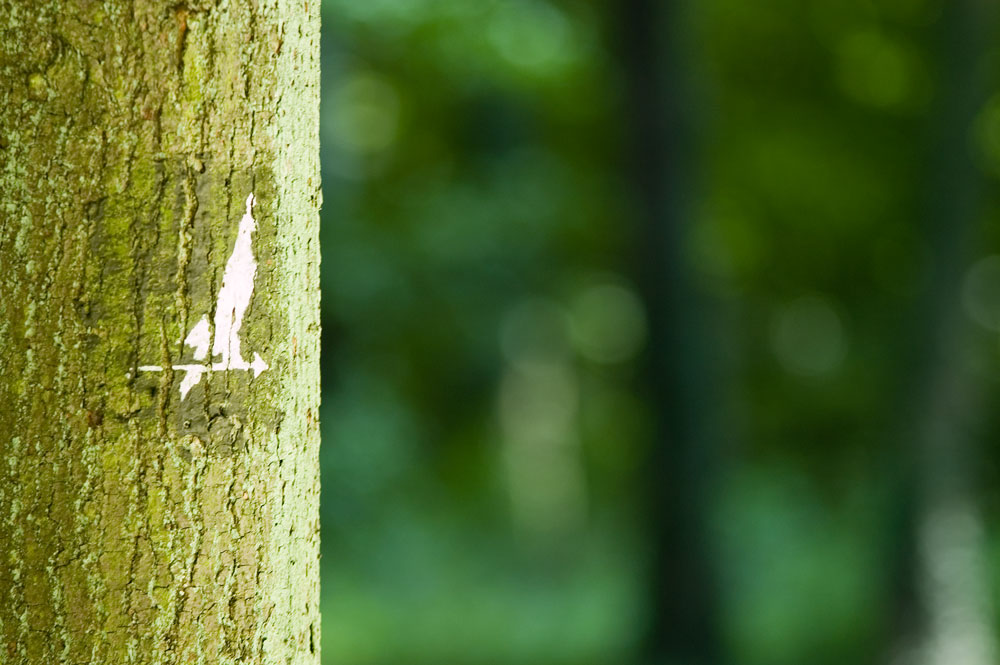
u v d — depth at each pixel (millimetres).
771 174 16562
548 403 23578
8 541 1646
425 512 15617
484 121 15633
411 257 14555
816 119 16016
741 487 15938
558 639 11844
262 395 1788
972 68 10180
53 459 1652
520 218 14805
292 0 1830
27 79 1632
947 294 10125
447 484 18266
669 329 11195
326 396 13344
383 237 14562
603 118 15875
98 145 1649
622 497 20766
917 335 10188
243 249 1756
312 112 1909
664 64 11109
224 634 1751
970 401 10336
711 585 11109
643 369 11375
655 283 11227
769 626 12227
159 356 1690
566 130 16297
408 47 12055
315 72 1925
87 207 1650
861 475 17609
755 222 17031
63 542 1655
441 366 16766
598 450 22594
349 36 11906
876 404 17188
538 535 21094
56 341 1649
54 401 1649
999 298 16438
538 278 16672
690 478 11156
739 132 16250
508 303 15984
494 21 10688
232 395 1751
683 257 11242
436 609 12891
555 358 21906
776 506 16359
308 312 1904
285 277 1828
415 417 15188
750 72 15867
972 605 9969
